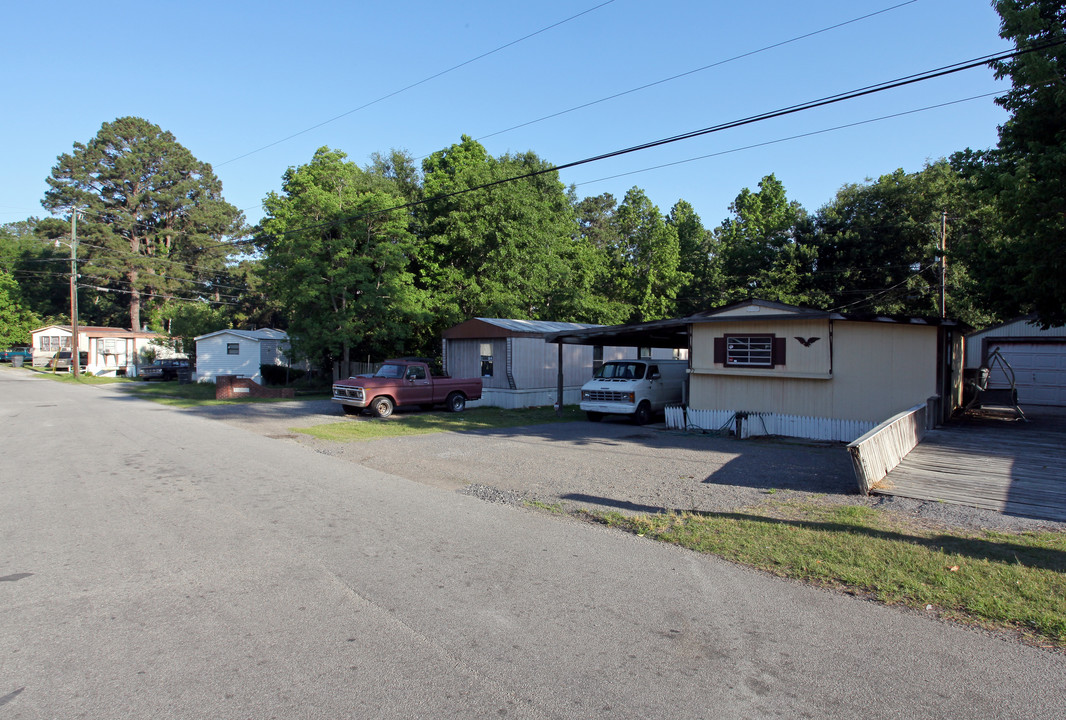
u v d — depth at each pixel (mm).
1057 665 3842
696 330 15984
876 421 13602
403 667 3807
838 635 4273
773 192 46875
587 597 4938
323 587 5117
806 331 14383
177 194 61125
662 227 40625
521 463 11078
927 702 3436
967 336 22312
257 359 36062
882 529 6602
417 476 9961
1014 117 13406
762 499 8188
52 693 3492
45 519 7148
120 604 4750
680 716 3295
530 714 3305
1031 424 14258
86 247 54875
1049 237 12141
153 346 49031
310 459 11430
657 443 13516
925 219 31609
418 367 19969
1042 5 12500
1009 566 5418
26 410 20156
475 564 5711
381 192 27781
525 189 31969
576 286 35969
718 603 4824
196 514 7426
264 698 3455
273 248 31328
